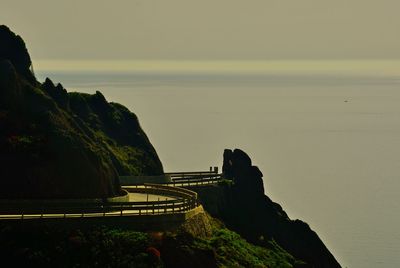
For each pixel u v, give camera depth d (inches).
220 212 5000.0
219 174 5354.3
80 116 5467.5
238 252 4269.2
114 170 4301.2
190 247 3922.2
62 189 4033.0
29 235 3740.2
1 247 3690.9
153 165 5521.7
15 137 4084.6
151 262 3772.1
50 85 4928.6
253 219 5073.8
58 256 3693.4
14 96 4244.6
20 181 3986.2
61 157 4074.8
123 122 5654.5
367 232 6825.8
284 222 5132.9
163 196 4505.4
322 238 6648.6
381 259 6146.7
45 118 4205.2
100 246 3767.2
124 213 3946.9
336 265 5162.4
